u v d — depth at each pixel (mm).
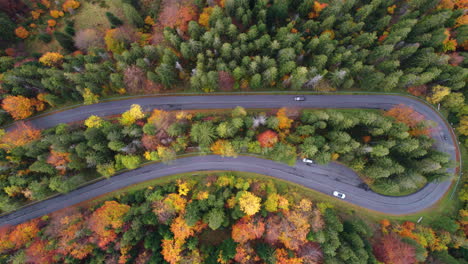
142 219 56688
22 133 64938
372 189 70688
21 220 68812
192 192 66562
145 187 70438
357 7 83500
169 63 70250
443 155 61156
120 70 72562
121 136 62562
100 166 61500
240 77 71375
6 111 70375
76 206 69500
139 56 71812
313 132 63781
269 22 80375
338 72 67312
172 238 55625
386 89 73062
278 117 66812
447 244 62906
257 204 57062
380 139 67125
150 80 71250
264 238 58688
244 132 68125
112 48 76375
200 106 77625
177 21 75750
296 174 71688
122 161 62000
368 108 77438
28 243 57562
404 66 74562
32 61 75375
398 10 82500
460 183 70625
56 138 60812
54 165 60875
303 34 76562
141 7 85562
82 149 59500
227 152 63094
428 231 64625
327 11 75000
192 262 54094
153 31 82125
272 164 72125
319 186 71000
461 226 65938
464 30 71875
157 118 65625
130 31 81812
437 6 78625
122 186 70938
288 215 59594
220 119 72062
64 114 76938
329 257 53875
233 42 74062
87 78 68875
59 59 75250
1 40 83188
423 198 70250
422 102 76375
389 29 77312
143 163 71688
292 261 53188
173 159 71688
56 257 54094
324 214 63125
